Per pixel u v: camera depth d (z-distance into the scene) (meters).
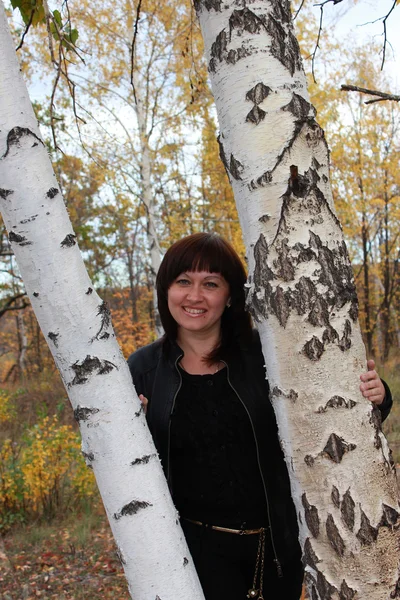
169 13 8.20
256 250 1.40
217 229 11.29
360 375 1.39
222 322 2.10
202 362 2.07
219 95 1.46
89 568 4.41
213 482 2.01
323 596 1.36
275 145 1.37
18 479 5.51
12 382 16.70
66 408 10.36
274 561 2.05
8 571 4.39
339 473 1.34
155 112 8.96
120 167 8.41
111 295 17.92
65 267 1.39
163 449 2.01
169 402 2.01
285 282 1.36
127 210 10.21
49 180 1.39
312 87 10.49
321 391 1.35
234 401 1.98
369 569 1.33
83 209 13.44
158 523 1.37
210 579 2.04
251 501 2.02
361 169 13.65
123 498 1.37
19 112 1.37
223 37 1.42
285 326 1.36
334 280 1.37
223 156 1.47
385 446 1.41
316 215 1.38
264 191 1.38
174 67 8.73
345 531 1.34
